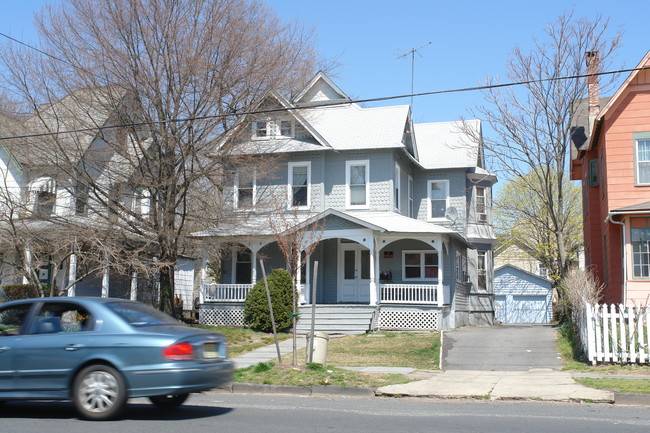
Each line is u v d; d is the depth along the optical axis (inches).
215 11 795.4
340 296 1046.4
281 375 508.4
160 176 808.3
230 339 816.3
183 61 786.8
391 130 1055.0
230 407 404.5
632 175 811.4
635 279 779.4
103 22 779.4
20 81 792.3
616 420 355.6
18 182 912.3
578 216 1524.4
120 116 797.9
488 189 1253.1
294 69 908.0
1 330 366.9
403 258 1067.3
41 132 797.9
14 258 1027.9
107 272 992.2
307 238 940.6
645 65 804.6
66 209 892.0
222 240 954.1
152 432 314.2
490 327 1066.1
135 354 339.0
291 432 317.7
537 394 441.7
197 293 1470.2
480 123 1179.9
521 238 1647.4
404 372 561.6
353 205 1049.5
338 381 487.8
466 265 1192.8
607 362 566.9
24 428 323.0
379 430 324.5
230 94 827.4
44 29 789.2
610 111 829.8
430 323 931.3
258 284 925.8
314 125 1083.9
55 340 351.3
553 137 1095.0
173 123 801.6
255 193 1049.5
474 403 427.8
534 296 1642.5
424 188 1184.2
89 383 342.3
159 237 828.6
